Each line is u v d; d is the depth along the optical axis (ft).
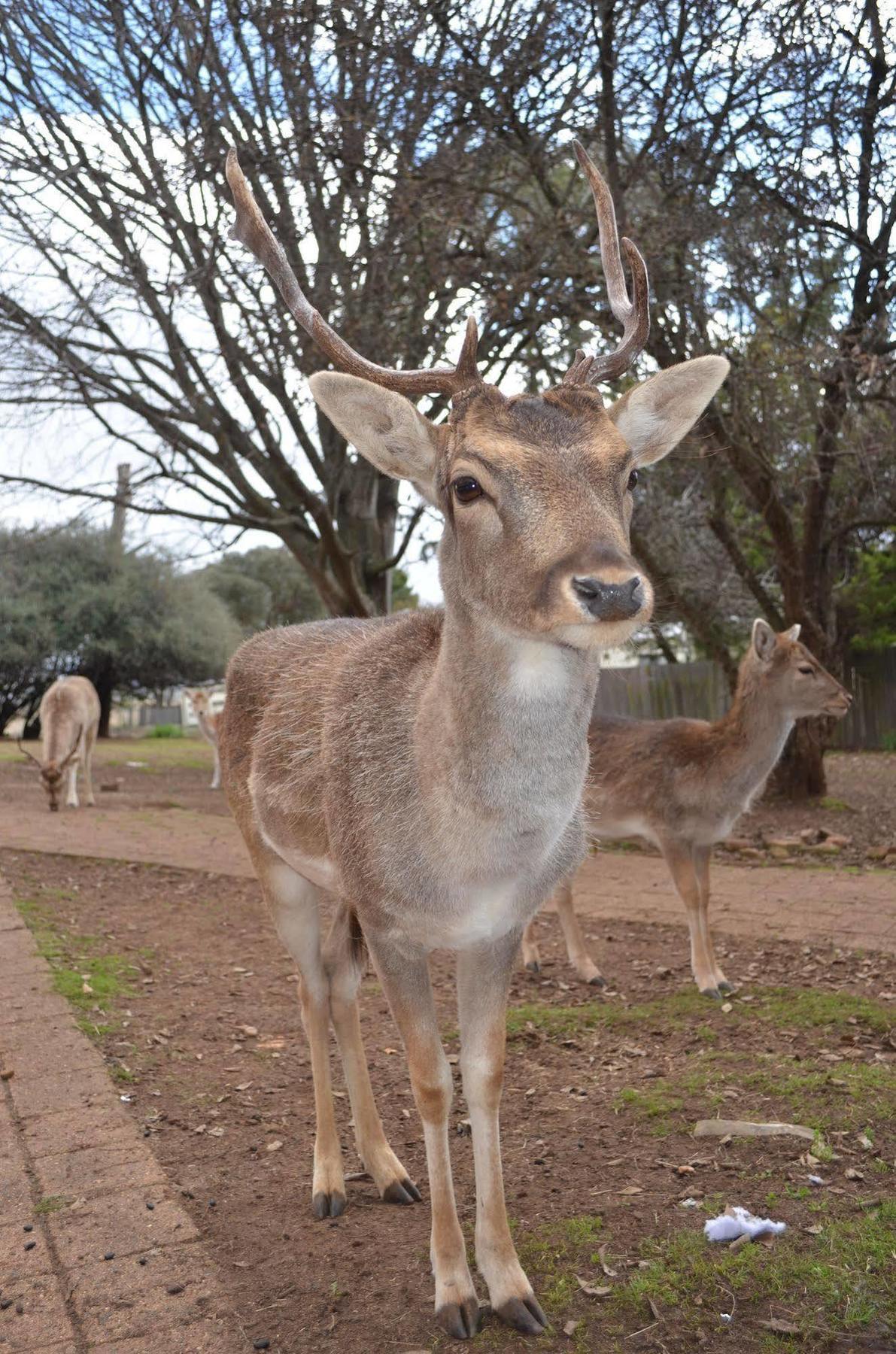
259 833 12.96
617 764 21.22
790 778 42.63
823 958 21.06
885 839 34.63
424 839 9.47
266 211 35.42
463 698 9.05
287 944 12.62
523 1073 15.48
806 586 42.32
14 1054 15.88
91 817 41.65
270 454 40.78
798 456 38.60
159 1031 17.38
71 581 102.94
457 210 31.60
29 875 29.78
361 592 46.16
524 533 8.18
